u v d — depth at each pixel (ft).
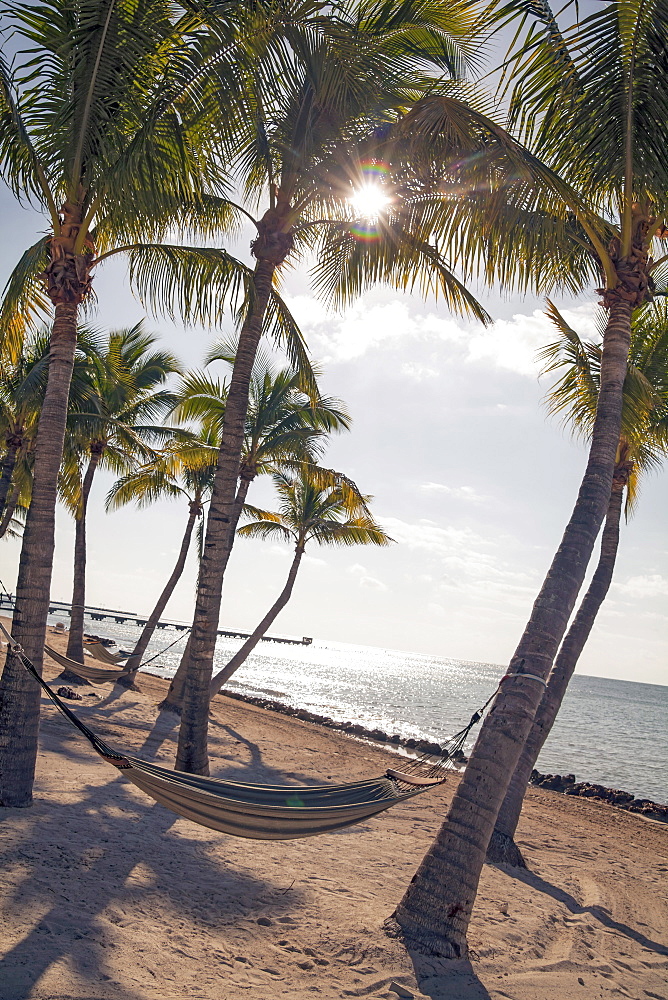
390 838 31.71
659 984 20.77
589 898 28.27
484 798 19.76
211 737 52.95
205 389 61.57
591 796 62.95
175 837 24.88
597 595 36.65
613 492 39.27
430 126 22.15
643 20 20.17
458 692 253.03
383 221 28.45
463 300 30.40
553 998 17.90
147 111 24.89
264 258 33.65
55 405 25.79
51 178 26.30
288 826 17.53
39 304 30.55
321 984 16.26
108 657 66.03
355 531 71.77
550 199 22.50
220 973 15.83
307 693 161.07
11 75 24.40
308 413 60.80
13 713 24.41
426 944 18.79
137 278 32.58
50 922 16.01
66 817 24.20
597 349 36.65
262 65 26.30
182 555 77.05
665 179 22.06
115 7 22.48
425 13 28.86
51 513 25.46
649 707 366.84
